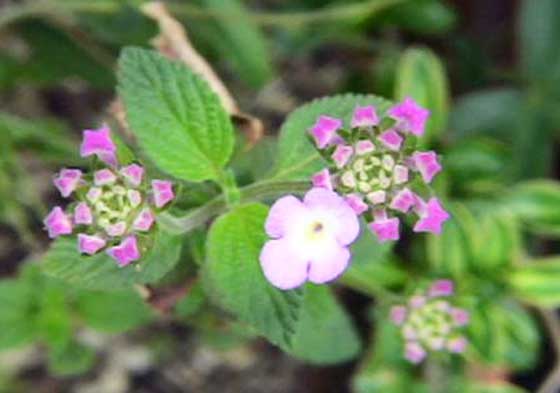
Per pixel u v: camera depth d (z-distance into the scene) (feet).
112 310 0.68
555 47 0.81
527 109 0.80
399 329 0.61
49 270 0.47
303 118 0.49
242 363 0.85
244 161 0.59
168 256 0.47
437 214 0.42
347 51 0.90
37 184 0.85
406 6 0.78
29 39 0.78
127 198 0.42
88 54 0.77
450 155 0.72
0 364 0.84
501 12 0.88
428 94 0.71
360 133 0.43
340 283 0.74
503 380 0.74
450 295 0.60
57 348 0.70
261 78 0.76
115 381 0.85
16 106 0.89
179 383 0.86
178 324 0.85
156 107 0.48
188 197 0.51
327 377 0.84
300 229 0.42
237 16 0.74
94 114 0.90
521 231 0.76
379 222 0.42
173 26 0.63
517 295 0.71
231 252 0.47
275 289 0.47
